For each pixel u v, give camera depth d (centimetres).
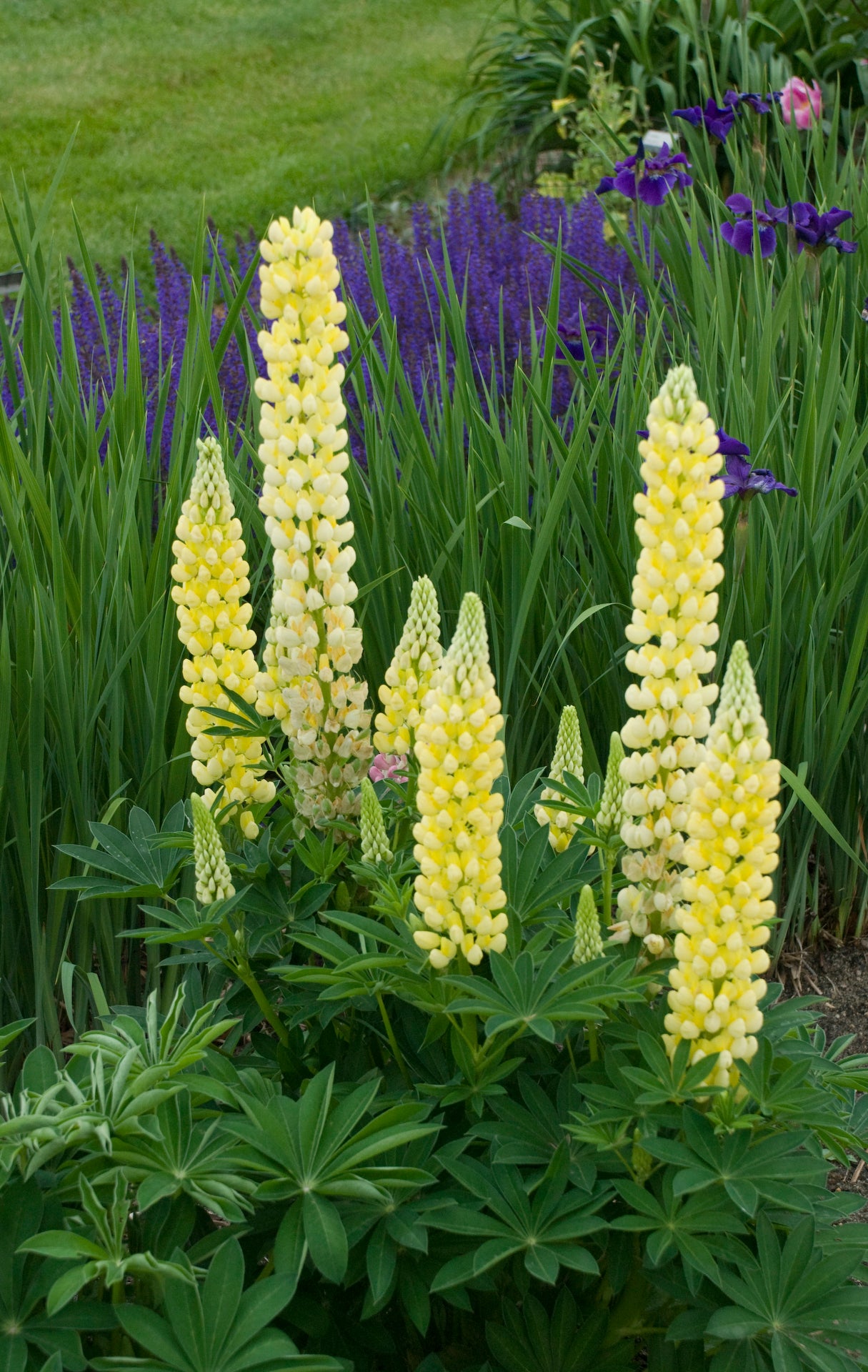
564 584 315
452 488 320
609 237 510
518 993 160
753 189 464
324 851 196
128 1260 145
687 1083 158
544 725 326
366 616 305
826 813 305
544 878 190
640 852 181
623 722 316
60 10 1385
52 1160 174
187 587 208
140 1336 145
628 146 582
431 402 367
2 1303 150
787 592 303
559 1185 160
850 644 310
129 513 275
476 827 164
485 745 163
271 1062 199
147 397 396
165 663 271
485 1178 163
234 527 206
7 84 1180
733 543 305
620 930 183
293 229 187
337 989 172
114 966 275
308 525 200
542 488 304
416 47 1236
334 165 934
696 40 661
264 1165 155
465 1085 172
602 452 312
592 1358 171
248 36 1296
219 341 299
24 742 269
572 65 780
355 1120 160
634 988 168
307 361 191
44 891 278
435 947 169
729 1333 154
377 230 514
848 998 305
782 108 524
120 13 1379
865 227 415
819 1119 163
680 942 160
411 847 214
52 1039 268
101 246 817
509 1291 189
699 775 155
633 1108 162
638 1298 179
